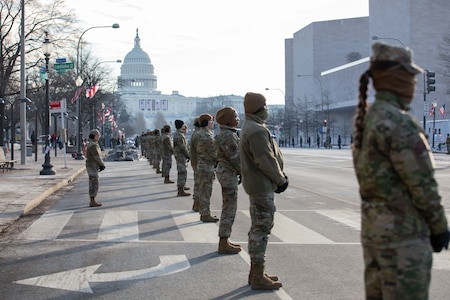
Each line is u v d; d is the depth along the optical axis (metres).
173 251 8.67
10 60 39.19
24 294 6.43
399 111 3.39
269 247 8.85
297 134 110.94
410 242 3.35
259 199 6.38
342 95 101.94
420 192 3.27
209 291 6.46
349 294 6.23
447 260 7.71
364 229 3.52
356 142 3.56
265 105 6.49
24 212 12.89
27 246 9.19
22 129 31.80
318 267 7.53
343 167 30.03
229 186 8.33
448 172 24.70
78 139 40.66
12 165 27.44
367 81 3.57
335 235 9.87
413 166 3.27
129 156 42.75
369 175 3.44
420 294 3.34
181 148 16.36
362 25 119.62
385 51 3.48
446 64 74.81
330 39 121.69
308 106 116.44
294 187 18.73
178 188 16.53
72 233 10.37
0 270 7.59
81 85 41.44
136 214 12.76
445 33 82.88
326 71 114.44
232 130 8.30
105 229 10.77
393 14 85.62
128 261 8.03
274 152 6.45
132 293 6.43
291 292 6.36
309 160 38.88
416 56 82.00
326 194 16.58
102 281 6.97
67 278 7.12
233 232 10.27
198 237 9.80
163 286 6.71
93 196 14.32
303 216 12.13
